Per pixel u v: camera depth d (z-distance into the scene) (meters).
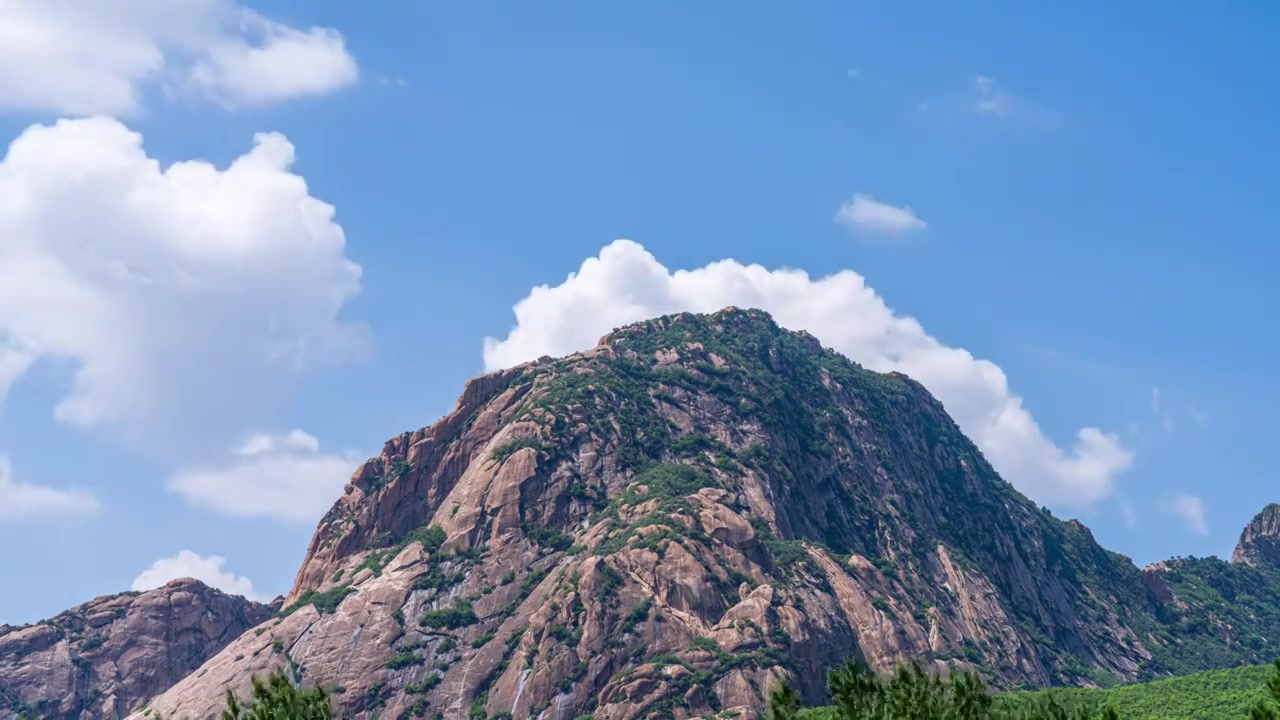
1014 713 108.31
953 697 107.00
